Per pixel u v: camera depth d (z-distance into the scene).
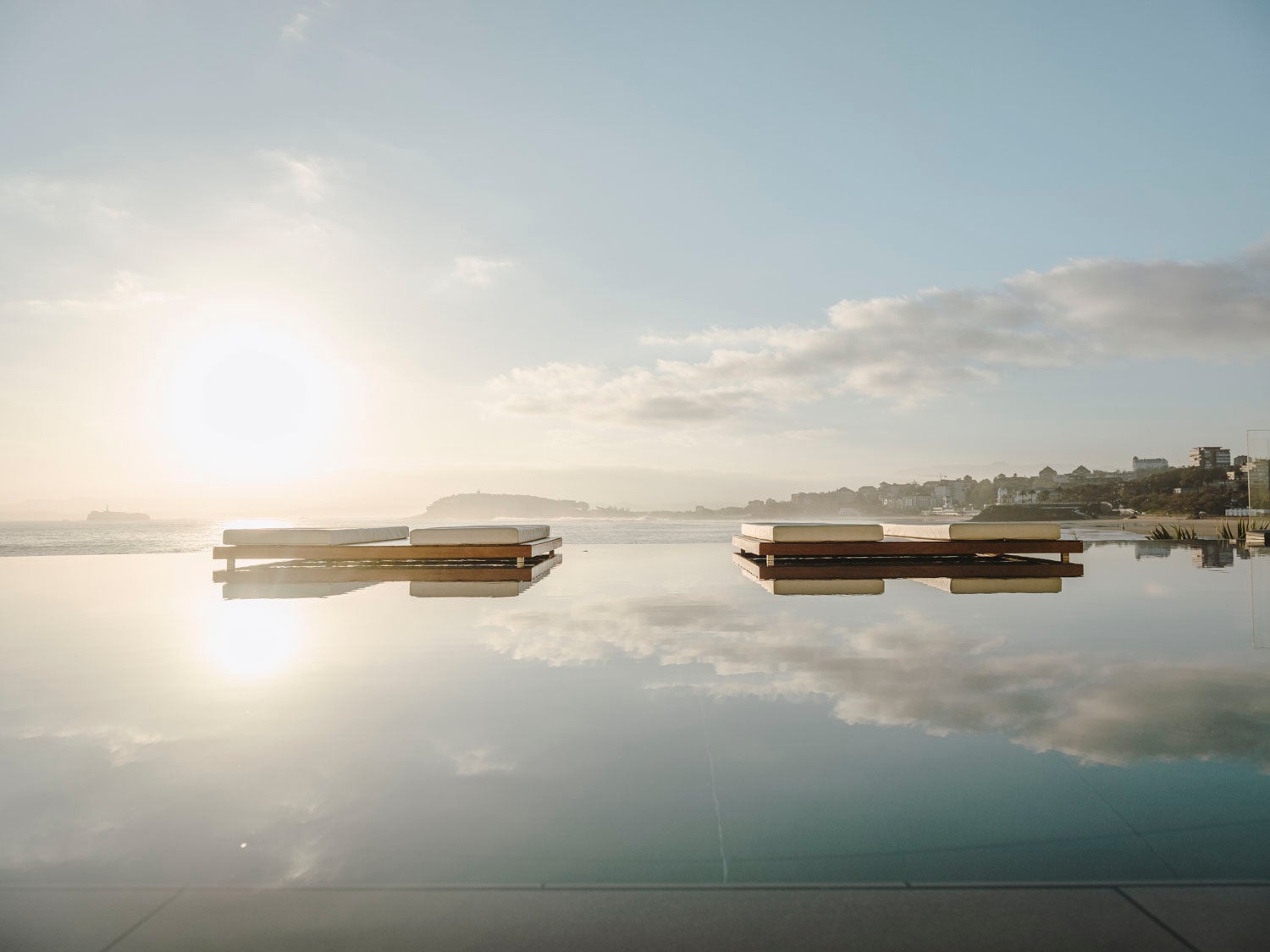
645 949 0.85
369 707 1.96
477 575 6.05
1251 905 0.94
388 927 0.91
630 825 1.20
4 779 1.45
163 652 2.79
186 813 1.28
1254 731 1.68
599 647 2.78
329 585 5.41
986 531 6.50
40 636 3.20
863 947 0.85
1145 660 2.49
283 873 1.05
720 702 1.96
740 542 8.99
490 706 1.95
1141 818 1.20
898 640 2.88
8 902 0.98
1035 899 0.95
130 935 0.90
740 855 1.09
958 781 1.38
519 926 0.91
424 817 1.25
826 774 1.42
